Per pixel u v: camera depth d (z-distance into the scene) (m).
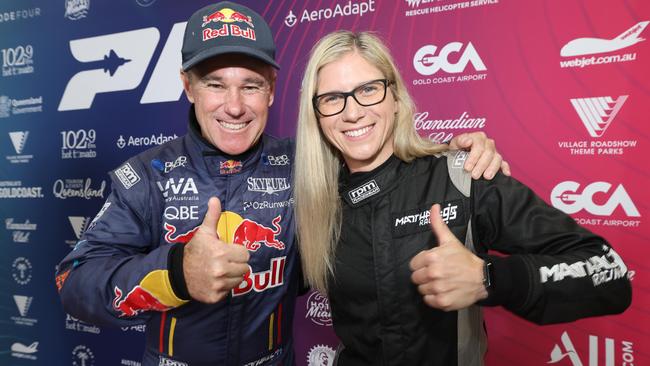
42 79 2.53
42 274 2.60
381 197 1.02
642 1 1.50
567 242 0.82
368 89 1.00
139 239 1.05
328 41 1.03
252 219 1.12
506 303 0.76
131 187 1.07
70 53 2.45
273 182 1.18
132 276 0.84
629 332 1.57
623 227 1.56
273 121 2.06
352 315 1.02
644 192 1.53
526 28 1.65
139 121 2.30
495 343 1.77
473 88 1.74
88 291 0.88
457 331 0.96
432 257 0.72
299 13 1.99
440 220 0.78
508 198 0.90
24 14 2.55
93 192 2.44
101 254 0.98
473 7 1.72
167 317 1.11
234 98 1.07
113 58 2.34
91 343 2.48
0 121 2.66
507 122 1.69
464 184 0.95
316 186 1.07
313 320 2.05
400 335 0.96
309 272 1.09
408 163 1.05
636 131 1.52
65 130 2.49
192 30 1.12
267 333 1.17
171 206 1.09
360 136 1.01
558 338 1.67
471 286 0.73
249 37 1.09
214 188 1.11
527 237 0.85
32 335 2.63
